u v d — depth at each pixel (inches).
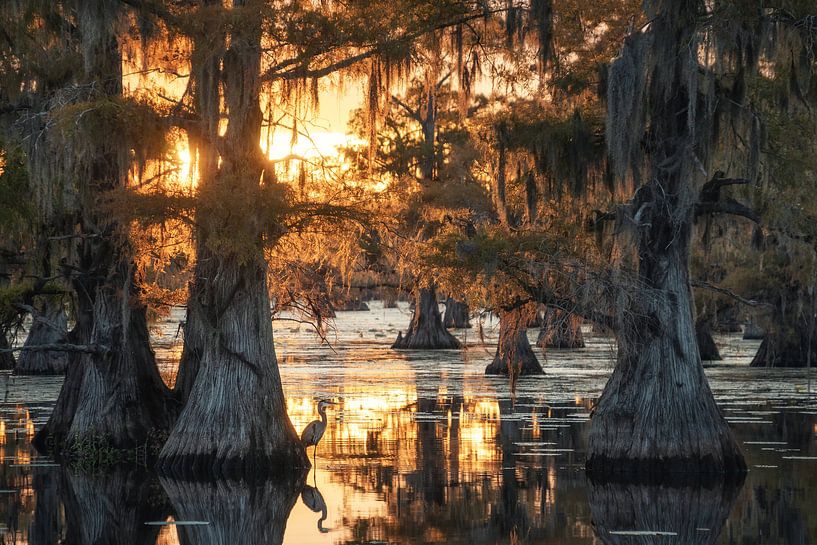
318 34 1801.2
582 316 1836.9
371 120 2003.0
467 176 3068.4
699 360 1840.6
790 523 1455.5
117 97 1727.4
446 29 2140.7
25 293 2194.9
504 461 1979.6
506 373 3954.2
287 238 1846.7
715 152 1910.7
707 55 1710.1
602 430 1845.5
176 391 2177.7
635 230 1776.6
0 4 1867.6
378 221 1926.7
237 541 1382.9
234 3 1833.2
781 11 1726.1
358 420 2588.6
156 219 1733.5
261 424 1860.2
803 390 3289.9
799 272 3609.7
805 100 1913.1
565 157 1982.0
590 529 1433.3
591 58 2070.6
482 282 1913.1
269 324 1904.5
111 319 2101.4
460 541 1362.0
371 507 1583.4
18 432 2407.7
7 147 1951.3
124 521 1512.1
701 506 1574.8
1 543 1378.0
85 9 1747.0
